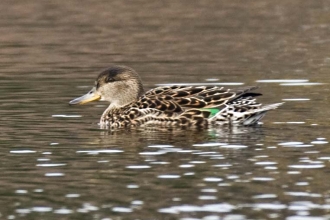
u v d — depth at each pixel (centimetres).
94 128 1692
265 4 3722
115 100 1794
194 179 1290
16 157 1441
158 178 1299
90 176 1320
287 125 1675
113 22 3319
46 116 1795
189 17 3409
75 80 2219
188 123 1703
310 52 2681
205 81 2200
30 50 2762
